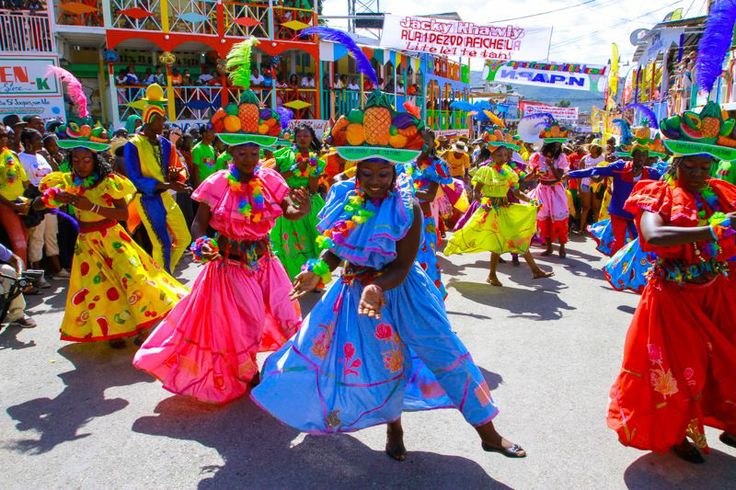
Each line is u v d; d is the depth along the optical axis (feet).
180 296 16.61
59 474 10.61
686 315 10.53
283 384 10.34
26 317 18.78
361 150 9.46
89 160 15.29
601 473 10.66
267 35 61.00
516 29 50.26
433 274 18.11
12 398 13.70
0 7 49.42
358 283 10.27
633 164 24.75
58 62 51.44
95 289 15.96
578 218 40.11
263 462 11.01
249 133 12.42
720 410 10.85
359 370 10.13
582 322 19.43
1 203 21.33
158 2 56.70
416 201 10.05
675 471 10.71
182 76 59.93
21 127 25.12
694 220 10.01
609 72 67.00
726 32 10.66
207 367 12.89
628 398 10.68
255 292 13.04
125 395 13.85
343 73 75.56
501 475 10.59
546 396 13.79
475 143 52.90
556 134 29.81
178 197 31.55
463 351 10.27
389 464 10.94
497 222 24.21
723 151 10.01
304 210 13.03
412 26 50.72
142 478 10.50
